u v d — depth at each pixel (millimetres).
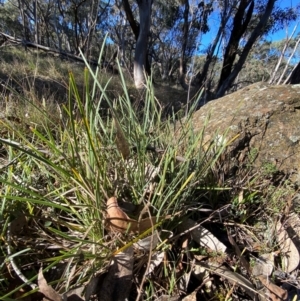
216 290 903
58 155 906
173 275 836
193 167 1108
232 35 11234
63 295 693
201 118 1770
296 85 1754
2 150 1353
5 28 24016
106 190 904
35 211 944
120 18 20172
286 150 1422
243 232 1119
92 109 921
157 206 949
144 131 1057
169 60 23156
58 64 7367
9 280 771
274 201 1201
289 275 967
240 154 1419
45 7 21984
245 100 1693
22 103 1596
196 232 1013
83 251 804
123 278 815
